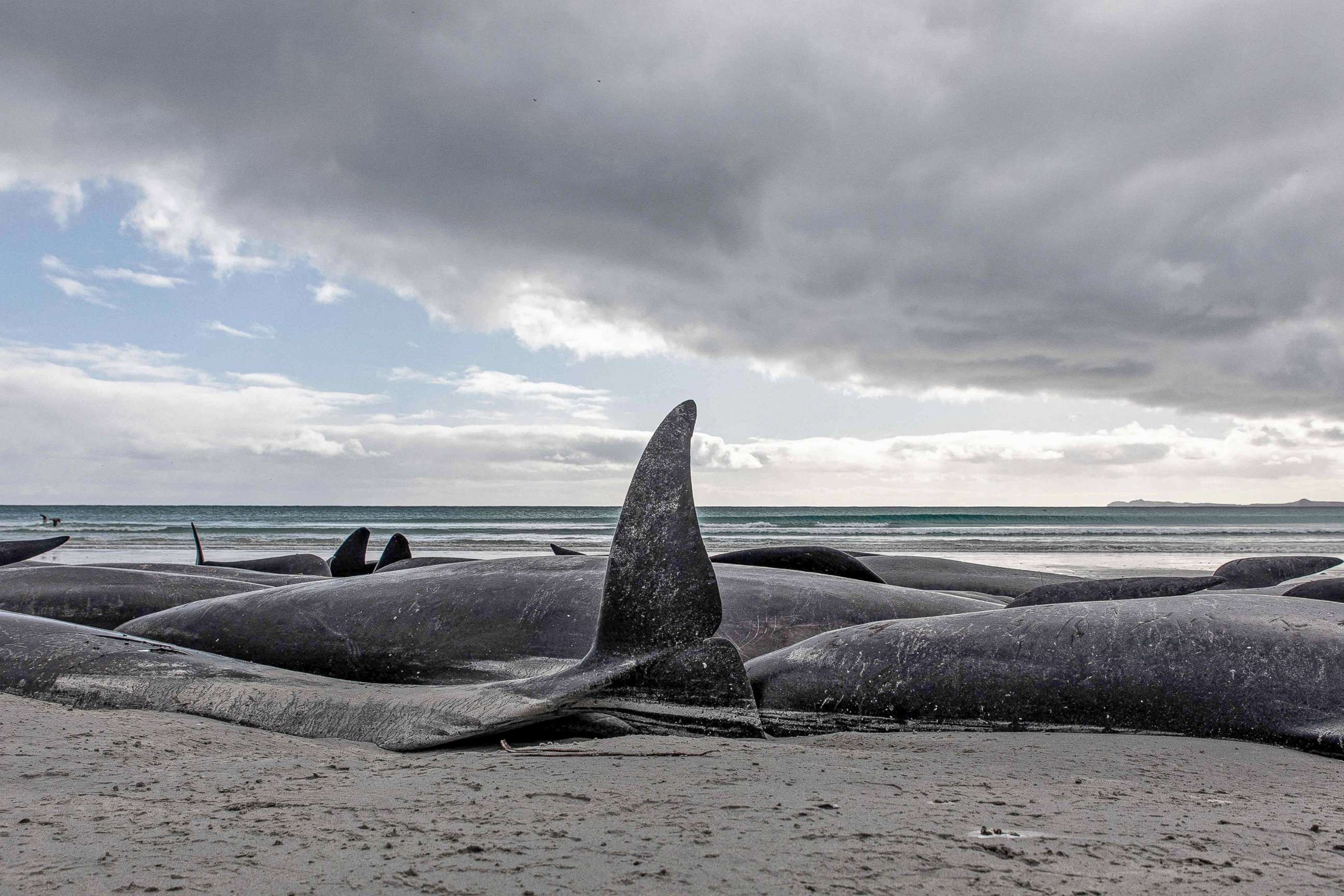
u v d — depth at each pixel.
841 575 8.58
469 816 2.83
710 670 4.62
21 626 5.99
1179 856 2.50
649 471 4.97
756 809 2.92
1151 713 4.57
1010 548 33.47
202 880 2.23
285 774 3.52
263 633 6.74
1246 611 4.87
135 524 55.25
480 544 34.03
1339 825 2.89
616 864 2.36
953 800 3.09
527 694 4.64
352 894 2.15
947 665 4.95
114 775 3.45
